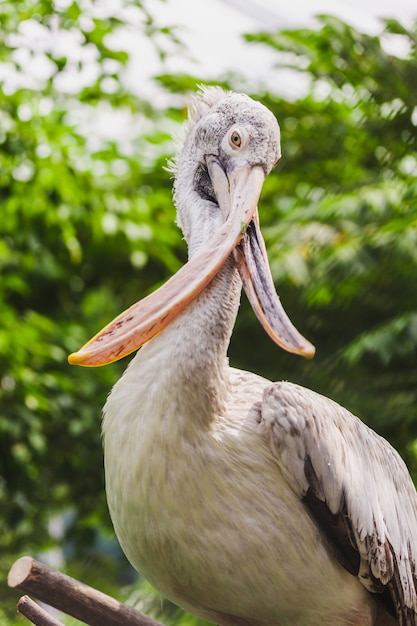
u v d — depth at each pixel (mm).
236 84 15258
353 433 6684
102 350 6223
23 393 12820
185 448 6125
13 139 13000
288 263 12883
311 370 13414
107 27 13016
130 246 14219
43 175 13156
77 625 12945
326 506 6301
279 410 6254
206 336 6266
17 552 14281
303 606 6355
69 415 13484
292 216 13508
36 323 13438
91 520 14508
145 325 6262
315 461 6246
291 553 6230
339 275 12906
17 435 12781
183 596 6441
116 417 6301
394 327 12219
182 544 6152
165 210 14547
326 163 14836
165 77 14992
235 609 6355
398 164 14453
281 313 6320
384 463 6922
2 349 12531
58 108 14062
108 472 6367
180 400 6152
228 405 6398
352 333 13500
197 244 6801
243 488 6180
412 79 14484
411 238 12680
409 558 6887
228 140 6828
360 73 14688
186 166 7055
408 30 14570
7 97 13047
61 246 14477
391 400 12797
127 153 14906
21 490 13422
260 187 6723
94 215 13773
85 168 13867
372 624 6742
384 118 14594
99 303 15258
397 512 6852
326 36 14617
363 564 6465
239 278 6555
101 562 15008
